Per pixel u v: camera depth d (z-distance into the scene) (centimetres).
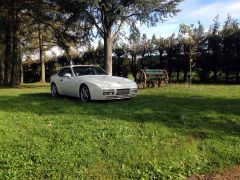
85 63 3634
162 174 588
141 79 2122
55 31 2861
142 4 2403
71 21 2559
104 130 798
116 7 2445
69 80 1374
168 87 2033
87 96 1263
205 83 2761
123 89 1260
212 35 2795
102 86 1220
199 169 627
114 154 655
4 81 2908
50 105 1167
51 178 558
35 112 1029
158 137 767
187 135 794
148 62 3133
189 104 1197
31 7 2706
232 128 860
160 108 1094
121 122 880
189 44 2284
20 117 947
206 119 939
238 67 2727
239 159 675
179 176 592
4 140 720
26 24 2956
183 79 2975
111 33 2619
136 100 1305
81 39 2761
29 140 723
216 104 1198
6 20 2769
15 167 591
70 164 604
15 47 2847
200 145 734
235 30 2709
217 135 795
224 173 620
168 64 3017
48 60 4162
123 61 3275
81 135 754
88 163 613
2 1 2683
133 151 675
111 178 570
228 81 2800
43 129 806
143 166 614
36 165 599
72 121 890
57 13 2750
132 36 2678
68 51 2972
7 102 1266
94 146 694
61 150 664
